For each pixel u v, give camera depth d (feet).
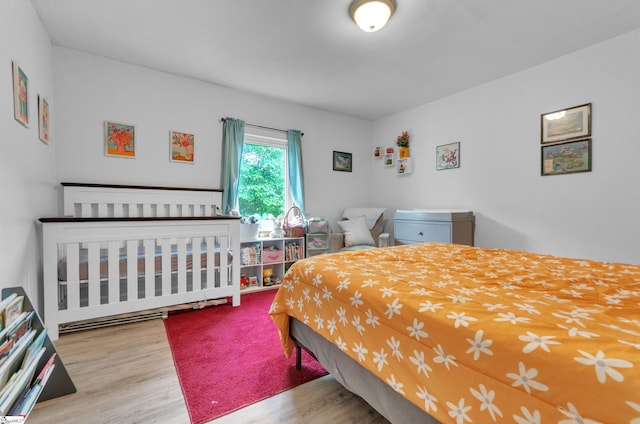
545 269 4.55
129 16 6.98
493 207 10.41
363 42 7.97
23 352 3.61
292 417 4.18
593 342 2.05
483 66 9.32
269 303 9.27
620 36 7.59
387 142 14.60
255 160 12.07
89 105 8.79
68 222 6.64
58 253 7.07
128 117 9.38
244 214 11.82
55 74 8.29
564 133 8.63
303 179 12.86
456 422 2.49
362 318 3.60
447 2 6.34
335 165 14.07
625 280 3.87
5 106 4.93
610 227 7.83
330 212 13.99
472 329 2.48
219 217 8.64
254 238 10.83
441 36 7.67
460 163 11.42
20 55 5.68
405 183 13.66
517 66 9.32
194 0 6.40
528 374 2.07
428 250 6.41
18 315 3.91
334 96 11.98
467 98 11.16
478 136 10.82
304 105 13.03
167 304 7.86
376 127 15.17
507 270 4.49
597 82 8.00
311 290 4.64
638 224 7.41
